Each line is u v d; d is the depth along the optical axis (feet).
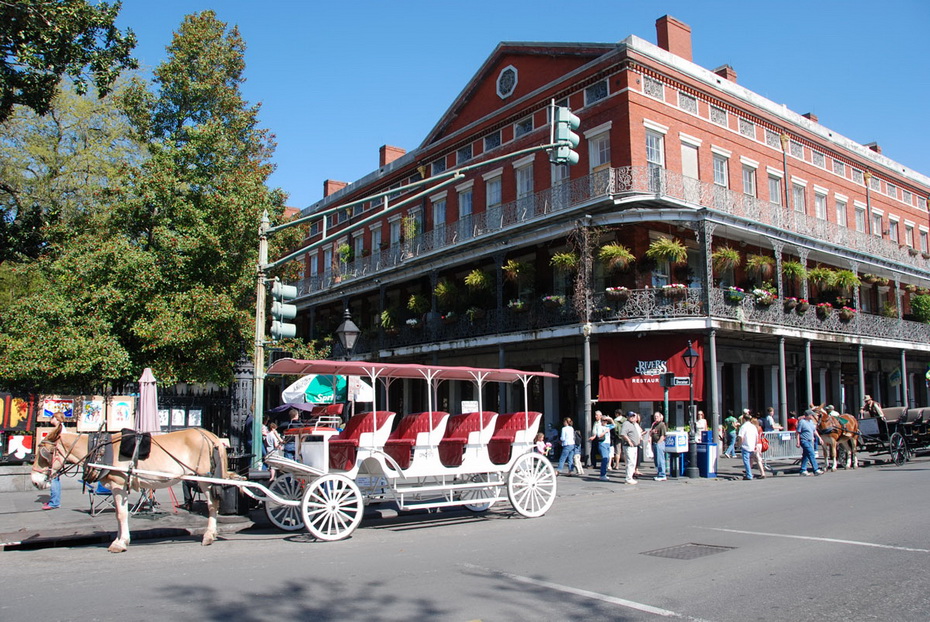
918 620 18.53
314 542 33.45
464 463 38.93
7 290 89.25
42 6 48.39
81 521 38.91
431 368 39.24
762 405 94.07
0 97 53.26
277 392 137.49
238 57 86.12
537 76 93.76
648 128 81.10
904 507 38.75
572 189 81.97
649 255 73.82
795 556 26.48
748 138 94.27
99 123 84.12
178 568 26.86
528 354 93.15
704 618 18.89
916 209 129.90
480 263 96.68
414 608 20.35
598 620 18.85
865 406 75.87
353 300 127.95
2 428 52.60
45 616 20.06
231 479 35.68
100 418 54.44
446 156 107.14
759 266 82.02
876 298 116.88
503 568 25.75
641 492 52.90
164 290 66.18
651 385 74.69
